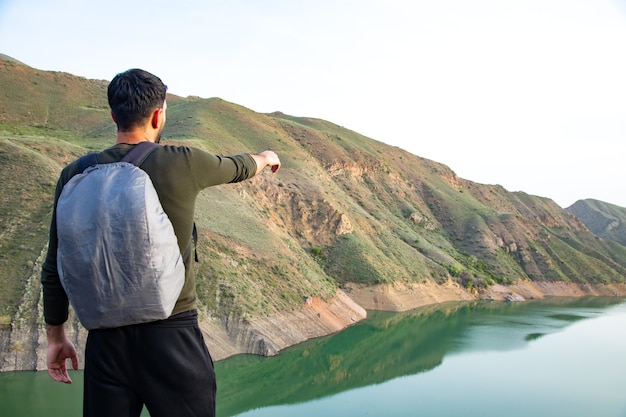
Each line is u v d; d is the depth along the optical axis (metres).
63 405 29.02
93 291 2.34
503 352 51.06
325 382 38.75
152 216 2.39
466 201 143.75
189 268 2.73
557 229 183.12
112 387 2.57
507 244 126.06
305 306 54.91
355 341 52.34
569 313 82.50
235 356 42.91
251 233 61.59
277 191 87.12
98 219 2.33
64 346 2.85
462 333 59.84
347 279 76.19
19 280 38.41
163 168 2.62
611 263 144.62
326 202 89.00
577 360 48.69
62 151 55.97
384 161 140.75
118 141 2.80
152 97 2.79
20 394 30.25
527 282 116.25
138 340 2.53
